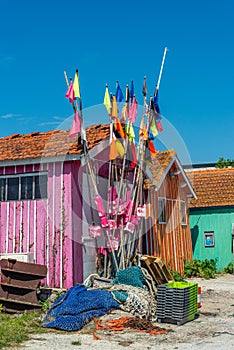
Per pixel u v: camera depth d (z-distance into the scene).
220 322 10.28
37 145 13.48
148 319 10.34
